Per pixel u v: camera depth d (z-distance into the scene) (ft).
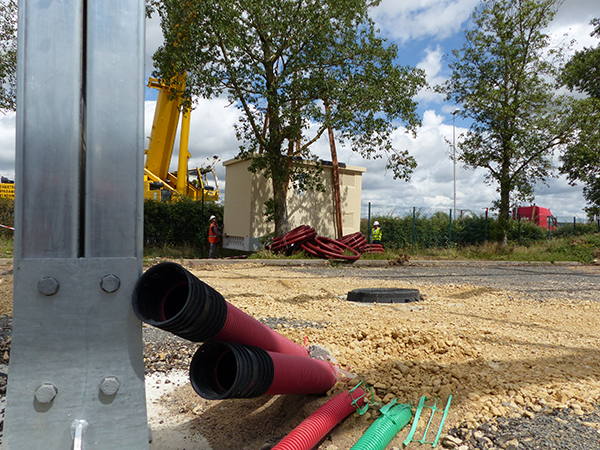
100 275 5.12
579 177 86.99
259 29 53.11
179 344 14.99
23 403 4.79
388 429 8.20
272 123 57.11
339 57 55.77
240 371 6.21
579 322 18.81
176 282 6.08
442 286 31.40
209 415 10.18
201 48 51.29
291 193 64.95
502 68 72.74
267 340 8.48
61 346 4.94
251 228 62.13
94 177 5.13
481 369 11.60
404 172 58.90
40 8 4.98
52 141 4.97
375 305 22.50
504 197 75.41
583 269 53.16
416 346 13.42
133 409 5.23
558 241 75.72
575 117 68.39
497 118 71.67
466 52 74.08
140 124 5.48
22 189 4.85
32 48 4.93
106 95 5.23
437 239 75.92
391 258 57.67
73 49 5.09
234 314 7.20
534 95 70.28
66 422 4.93
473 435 8.31
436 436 8.34
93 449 5.00
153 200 67.21
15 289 4.80
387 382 10.64
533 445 7.83
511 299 25.82
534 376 11.04
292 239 54.70
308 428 7.91
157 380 12.19
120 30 5.35
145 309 5.51
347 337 14.93
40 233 4.91
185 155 81.61
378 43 55.47
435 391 10.00
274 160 57.82
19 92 4.88
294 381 8.14
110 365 5.15
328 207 68.28
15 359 4.79
